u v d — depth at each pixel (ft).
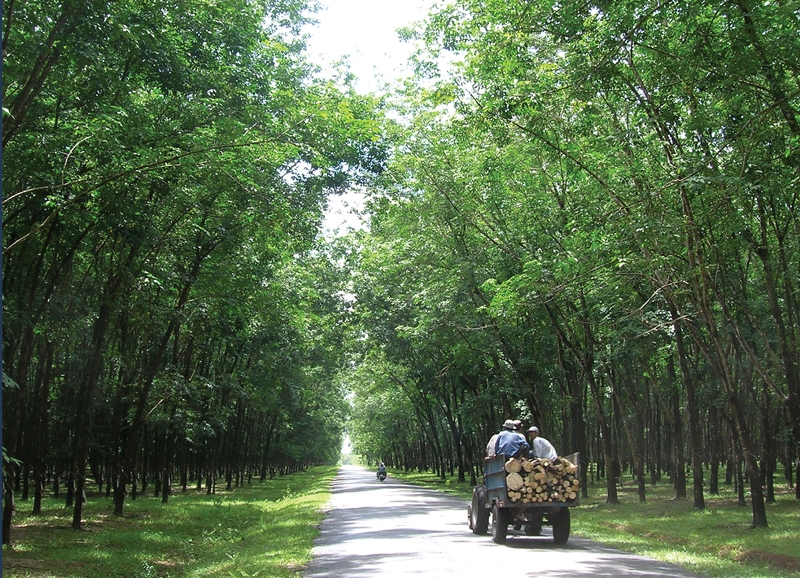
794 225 59.72
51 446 115.24
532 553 41.88
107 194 45.91
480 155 78.07
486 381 116.67
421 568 35.78
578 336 97.35
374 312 126.11
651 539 54.54
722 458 122.42
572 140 58.08
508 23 49.80
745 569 37.04
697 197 49.19
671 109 51.47
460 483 165.58
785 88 43.34
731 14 39.86
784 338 58.23
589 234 57.11
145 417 83.92
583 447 104.27
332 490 145.69
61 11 38.99
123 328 81.92
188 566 45.88
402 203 91.66
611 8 42.27
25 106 37.81
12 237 50.21
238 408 156.87
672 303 67.36
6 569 42.24
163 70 46.85
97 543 54.85
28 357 54.65
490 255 90.22
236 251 78.74
